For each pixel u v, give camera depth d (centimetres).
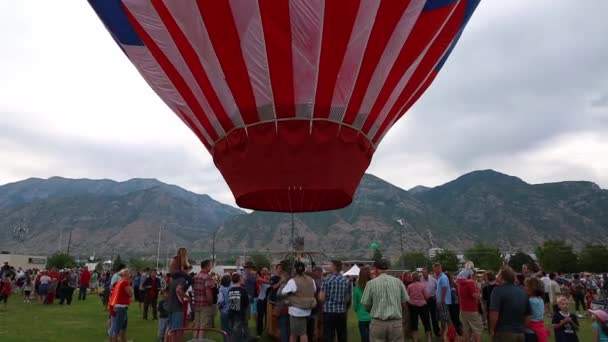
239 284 916
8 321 1477
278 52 887
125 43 1048
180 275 860
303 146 921
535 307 708
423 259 8406
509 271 639
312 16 866
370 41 913
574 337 777
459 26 1080
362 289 893
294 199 1043
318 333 977
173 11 919
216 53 912
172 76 1012
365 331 871
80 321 1495
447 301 982
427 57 1038
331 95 921
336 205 1080
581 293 1933
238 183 962
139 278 1816
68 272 2239
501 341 615
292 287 805
